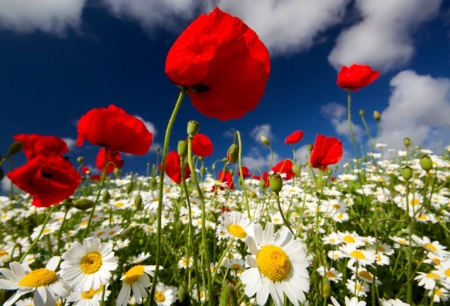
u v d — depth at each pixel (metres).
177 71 0.14
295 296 0.15
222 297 0.13
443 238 0.42
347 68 0.48
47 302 0.17
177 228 0.35
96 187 0.75
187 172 0.34
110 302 0.30
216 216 0.43
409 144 0.58
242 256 0.36
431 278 0.28
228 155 0.24
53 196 0.25
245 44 0.15
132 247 0.43
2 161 0.31
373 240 0.35
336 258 0.33
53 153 0.31
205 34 0.14
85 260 0.19
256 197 0.37
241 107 0.16
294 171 0.35
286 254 0.16
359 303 0.23
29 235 0.38
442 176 0.58
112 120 0.21
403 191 0.54
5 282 0.18
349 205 0.50
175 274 0.32
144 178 0.76
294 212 0.47
